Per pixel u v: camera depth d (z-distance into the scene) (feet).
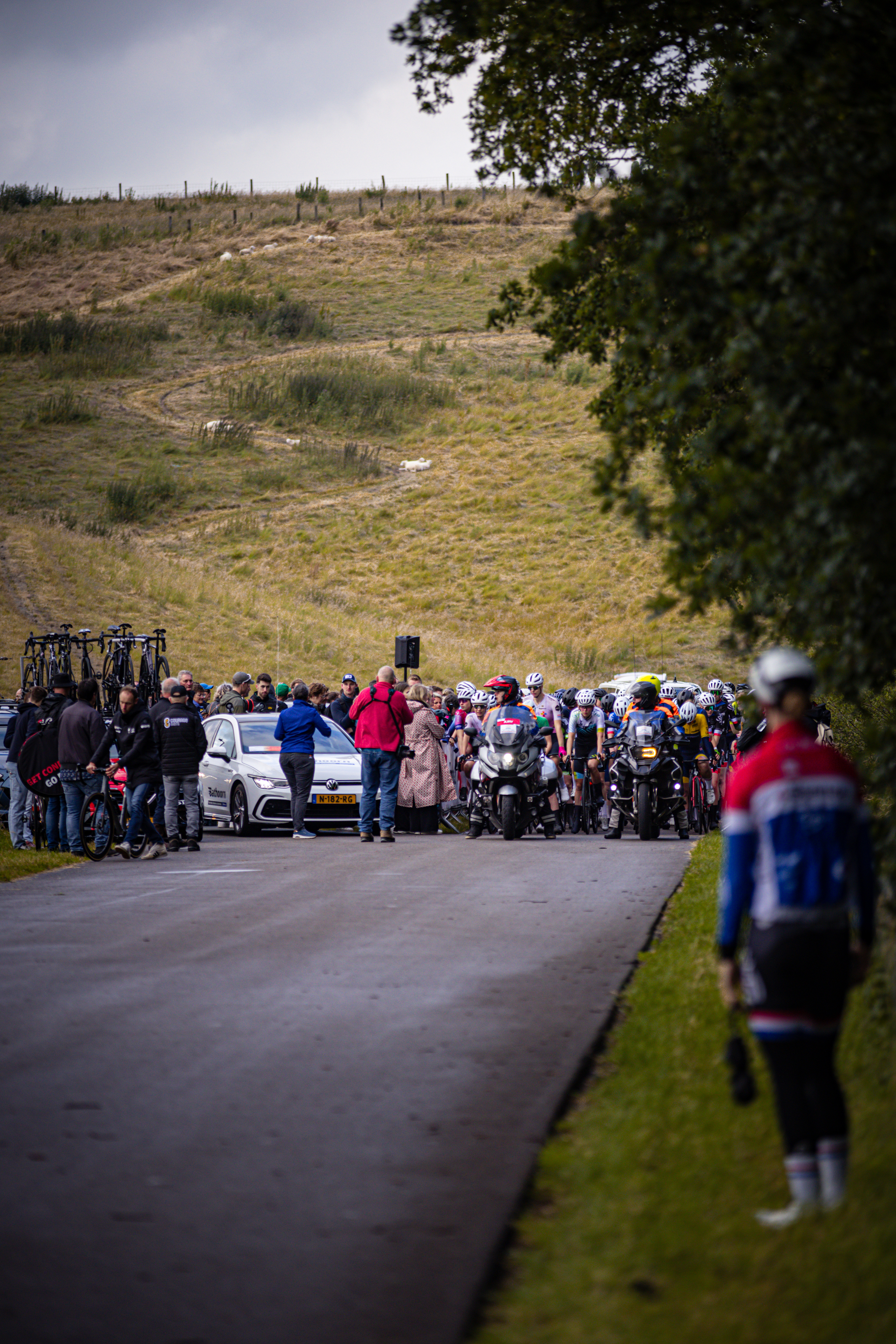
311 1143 63.98
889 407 58.03
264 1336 43.96
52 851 204.64
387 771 216.54
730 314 63.41
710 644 581.53
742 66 93.76
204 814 260.42
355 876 164.66
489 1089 72.74
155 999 95.04
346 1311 45.80
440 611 619.26
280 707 286.05
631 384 107.45
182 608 516.73
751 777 53.06
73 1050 81.35
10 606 476.95
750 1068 73.51
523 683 501.97
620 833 229.25
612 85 117.50
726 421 65.72
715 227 64.64
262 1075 75.77
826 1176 51.72
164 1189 57.82
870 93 63.98
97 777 194.59
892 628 63.77
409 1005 92.79
